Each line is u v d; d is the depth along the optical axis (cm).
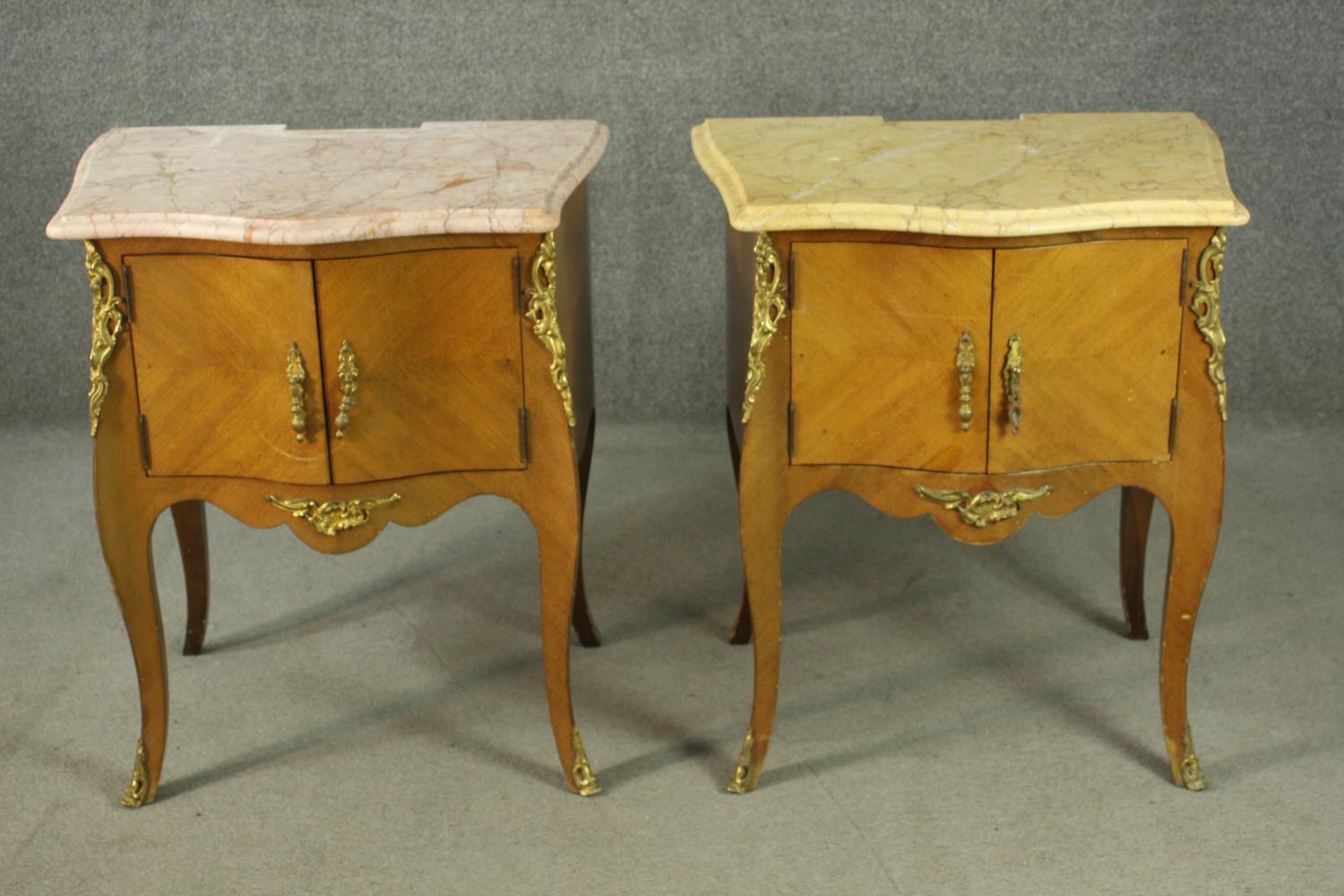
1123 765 231
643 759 236
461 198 201
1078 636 269
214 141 238
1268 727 239
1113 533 308
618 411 350
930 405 205
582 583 262
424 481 210
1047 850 211
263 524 211
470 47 325
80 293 343
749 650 267
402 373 203
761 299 204
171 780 231
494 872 209
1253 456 334
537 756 237
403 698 253
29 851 214
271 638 273
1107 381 205
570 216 238
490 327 204
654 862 211
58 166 334
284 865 211
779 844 214
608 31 323
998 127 240
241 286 198
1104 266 199
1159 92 322
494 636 273
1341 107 321
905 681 256
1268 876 204
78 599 284
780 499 214
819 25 321
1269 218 329
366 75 327
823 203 198
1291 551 296
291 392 201
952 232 194
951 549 303
